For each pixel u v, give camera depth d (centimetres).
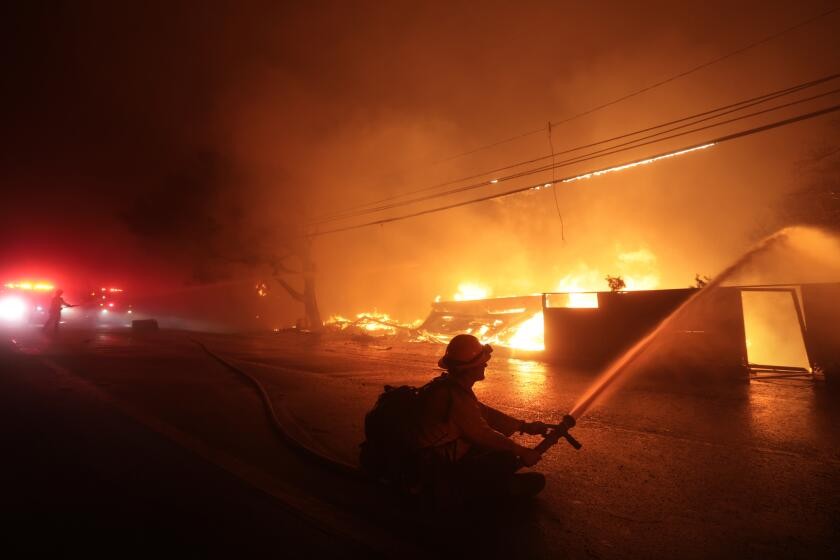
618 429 641
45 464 500
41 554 327
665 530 361
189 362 1331
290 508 404
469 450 379
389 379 1054
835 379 996
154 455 535
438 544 345
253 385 972
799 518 377
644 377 1100
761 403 802
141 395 859
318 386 966
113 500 416
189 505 408
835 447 556
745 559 320
